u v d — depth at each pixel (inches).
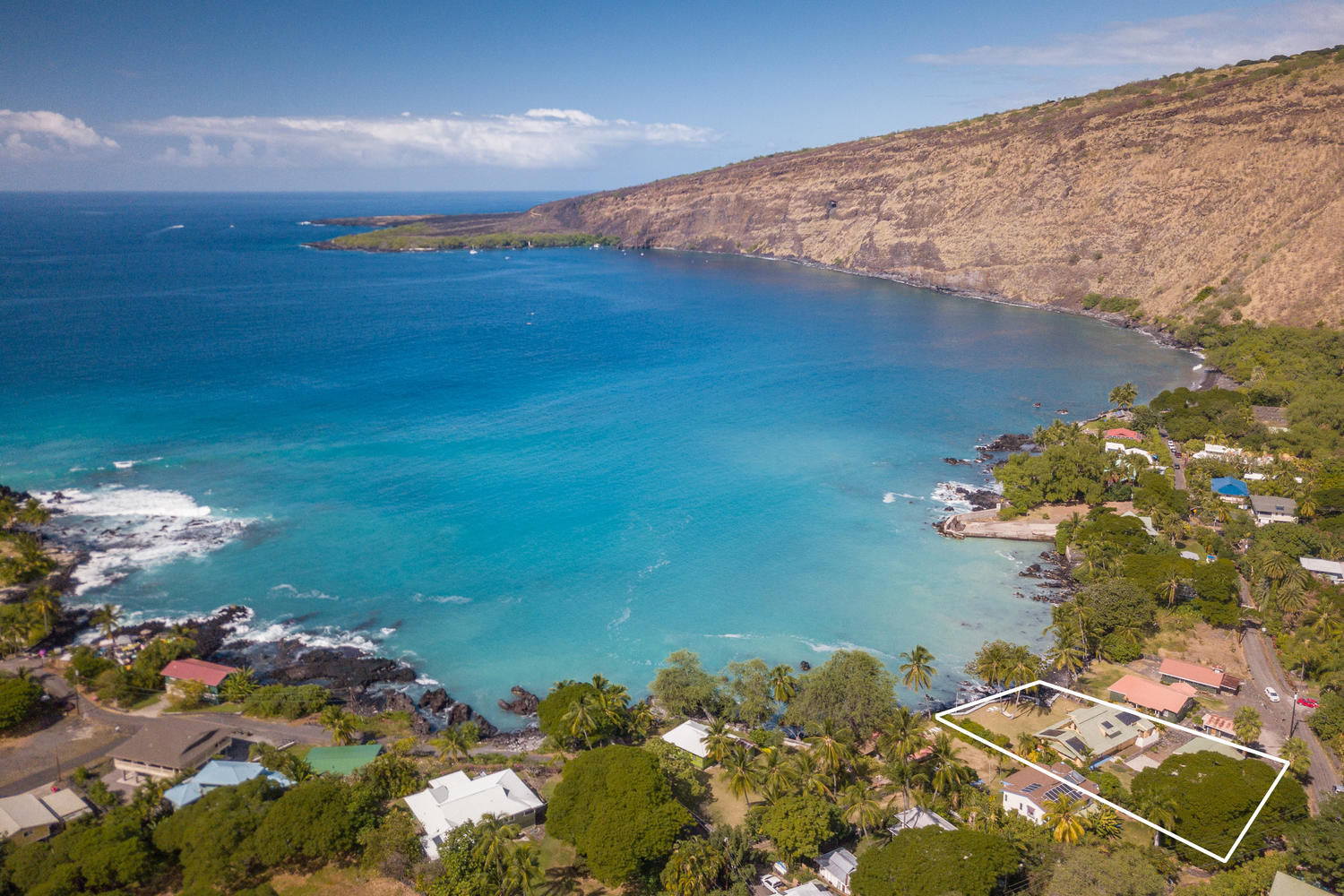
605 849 3043.8
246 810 3216.0
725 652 4896.7
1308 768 3671.3
